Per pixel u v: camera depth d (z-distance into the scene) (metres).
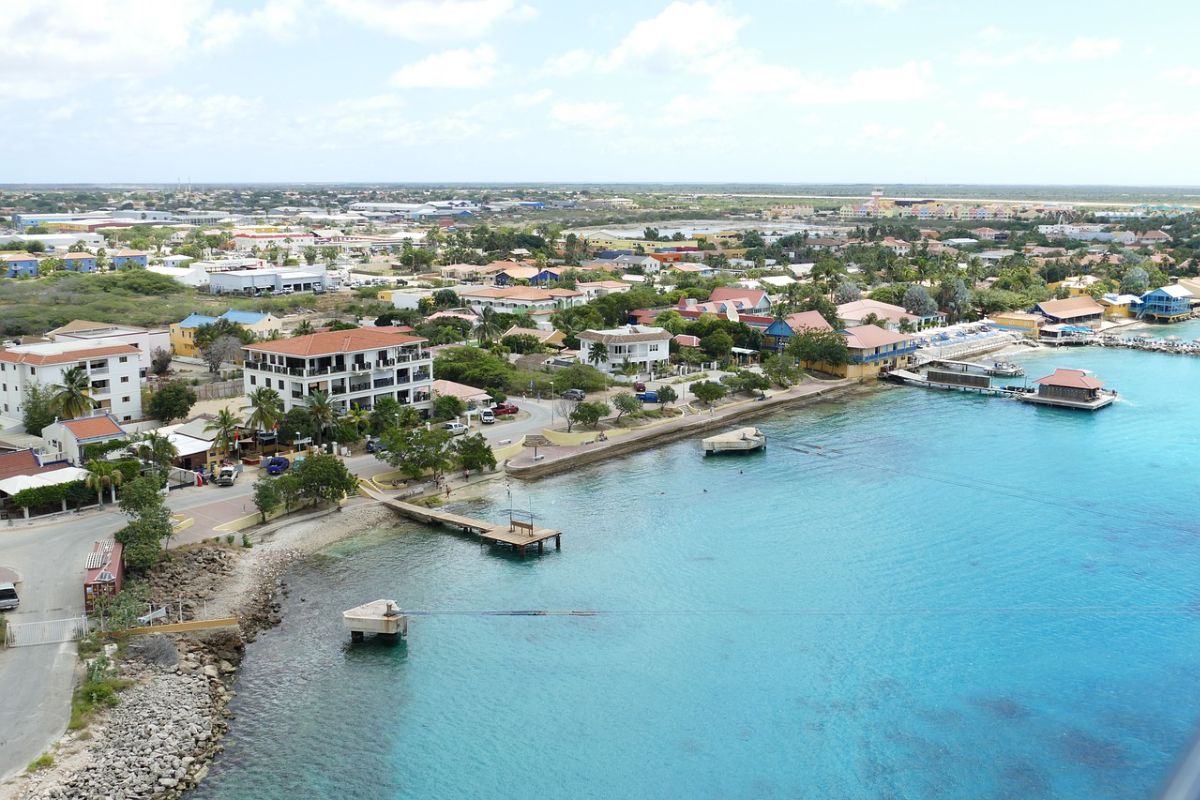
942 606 93.69
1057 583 98.81
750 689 78.94
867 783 67.06
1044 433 160.88
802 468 139.75
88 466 110.06
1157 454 146.88
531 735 72.31
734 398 183.00
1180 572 101.50
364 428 136.62
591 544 109.00
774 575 101.00
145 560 89.94
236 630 83.94
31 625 78.50
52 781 60.75
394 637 84.94
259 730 71.44
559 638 87.12
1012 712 75.50
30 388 134.25
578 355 199.38
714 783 67.06
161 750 65.94
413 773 67.38
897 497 126.38
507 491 126.94
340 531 109.75
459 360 184.62
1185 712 75.38
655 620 90.69
